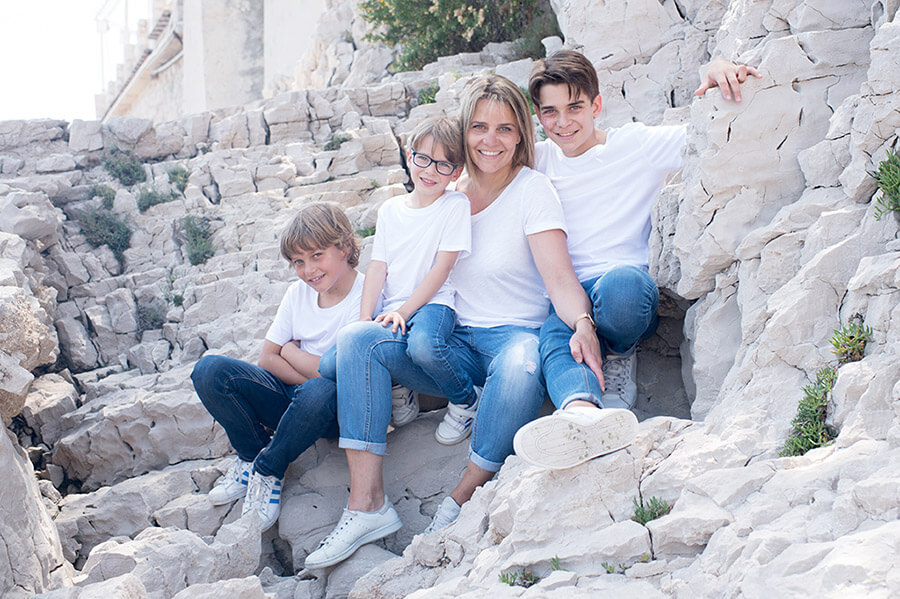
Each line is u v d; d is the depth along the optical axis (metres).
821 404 2.67
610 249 3.84
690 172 3.61
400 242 3.85
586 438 2.72
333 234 3.84
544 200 3.68
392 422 4.00
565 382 3.10
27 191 7.19
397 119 9.38
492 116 3.64
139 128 8.64
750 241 3.32
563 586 2.44
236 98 19.16
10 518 3.07
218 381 3.79
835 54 3.44
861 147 3.03
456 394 3.63
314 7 15.99
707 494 2.54
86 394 5.43
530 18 11.48
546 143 4.13
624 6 6.23
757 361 2.99
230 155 8.29
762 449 2.72
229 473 4.04
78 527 4.10
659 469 2.76
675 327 4.04
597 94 3.87
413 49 12.01
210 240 7.16
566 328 3.39
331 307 4.00
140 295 6.48
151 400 4.66
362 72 13.20
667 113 5.26
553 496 2.74
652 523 2.52
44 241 6.49
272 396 3.94
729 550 2.27
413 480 3.81
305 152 8.44
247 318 5.91
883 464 2.27
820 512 2.25
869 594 1.88
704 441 2.87
